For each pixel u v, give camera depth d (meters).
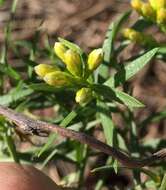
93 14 0.31
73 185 0.20
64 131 0.12
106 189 0.25
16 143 0.23
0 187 0.15
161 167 0.18
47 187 0.16
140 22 0.17
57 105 0.19
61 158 0.19
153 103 0.27
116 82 0.14
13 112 0.12
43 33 0.27
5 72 0.17
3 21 0.31
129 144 0.19
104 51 0.16
